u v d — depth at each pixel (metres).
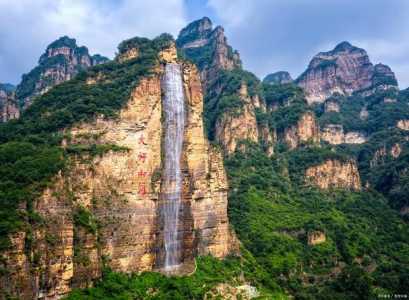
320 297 113.56
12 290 62.91
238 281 100.75
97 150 84.88
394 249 153.38
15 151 80.56
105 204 83.62
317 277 126.38
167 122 99.25
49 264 68.62
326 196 185.88
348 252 140.38
